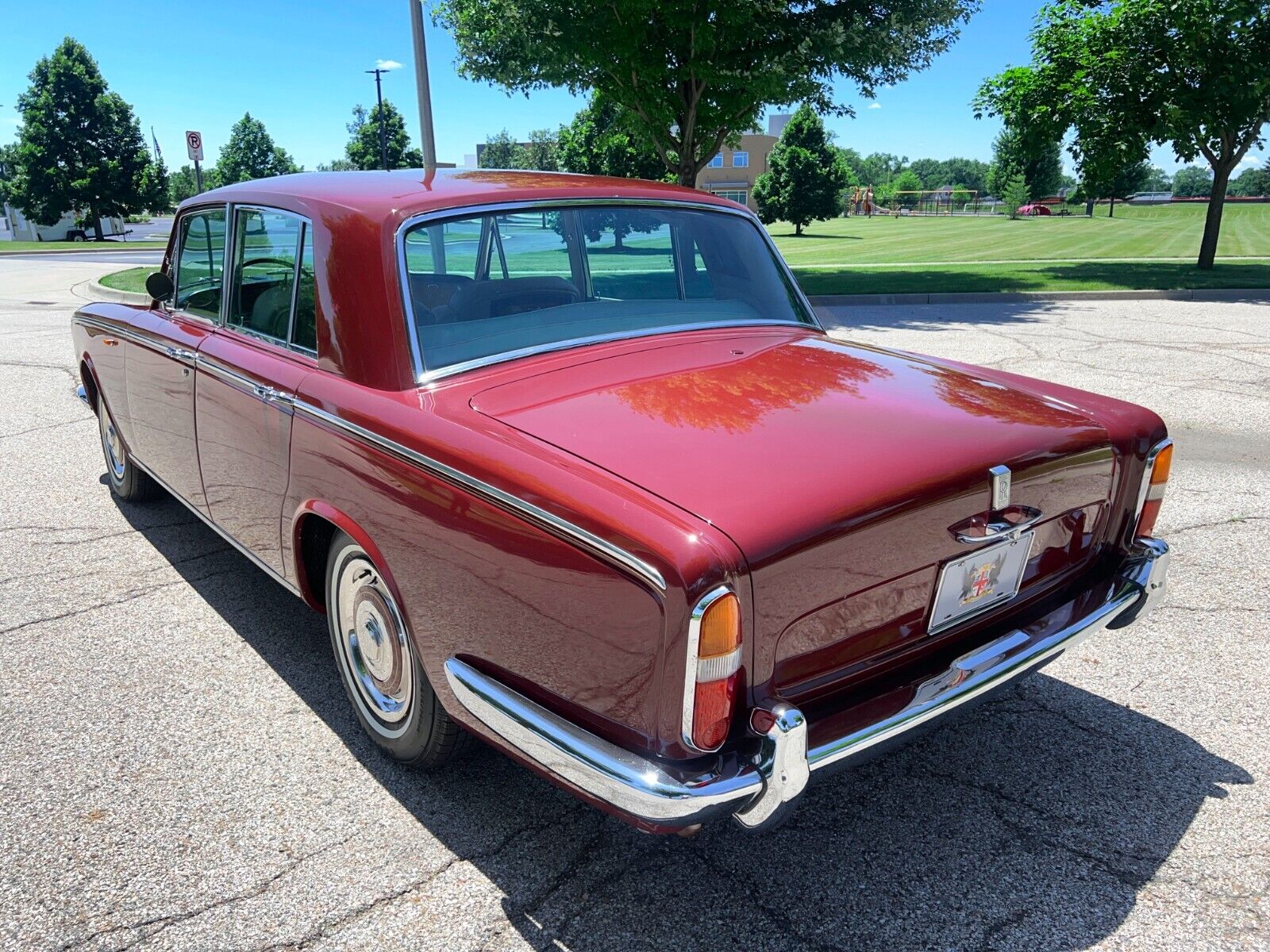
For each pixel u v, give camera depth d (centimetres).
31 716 312
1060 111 1722
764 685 198
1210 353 895
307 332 295
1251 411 671
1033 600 257
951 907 232
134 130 4938
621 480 201
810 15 1400
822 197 4359
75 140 4762
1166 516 479
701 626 180
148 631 372
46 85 4709
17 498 525
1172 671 340
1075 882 240
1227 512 482
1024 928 225
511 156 8162
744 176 9056
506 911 230
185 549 454
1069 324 1120
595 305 301
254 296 329
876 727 205
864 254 2575
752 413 236
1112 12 1688
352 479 261
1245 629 367
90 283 1673
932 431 230
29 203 4772
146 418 416
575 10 1305
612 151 4247
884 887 239
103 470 578
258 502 321
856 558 201
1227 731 304
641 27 1319
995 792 277
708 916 229
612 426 227
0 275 2083
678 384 256
